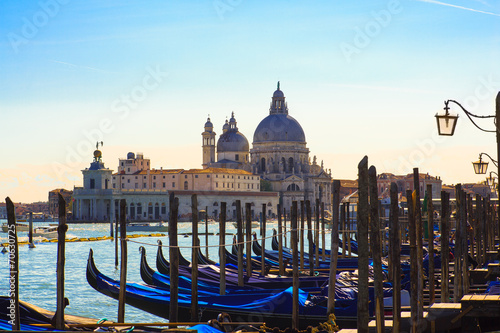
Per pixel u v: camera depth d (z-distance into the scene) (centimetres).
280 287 4459
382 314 2339
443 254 3422
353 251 8212
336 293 3497
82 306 4925
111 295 4003
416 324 2641
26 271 7450
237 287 4409
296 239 4006
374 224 2350
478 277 4006
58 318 2880
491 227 6594
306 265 6303
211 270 4738
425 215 5991
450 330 2570
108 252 10450
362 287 2181
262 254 5438
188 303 3728
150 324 2988
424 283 4053
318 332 2962
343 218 7275
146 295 3878
